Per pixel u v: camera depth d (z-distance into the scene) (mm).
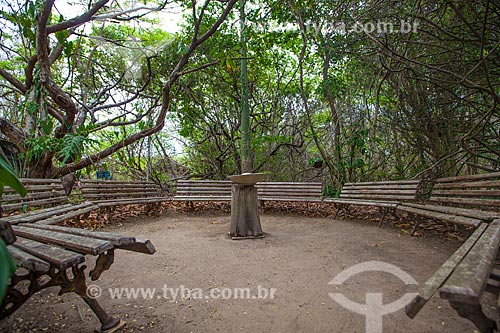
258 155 8539
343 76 7812
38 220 3225
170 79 6141
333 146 7957
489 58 4367
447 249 3451
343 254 3324
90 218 5094
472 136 4609
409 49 5590
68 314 2059
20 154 5273
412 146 6844
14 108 7098
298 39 7234
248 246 3736
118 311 2096
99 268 1942
